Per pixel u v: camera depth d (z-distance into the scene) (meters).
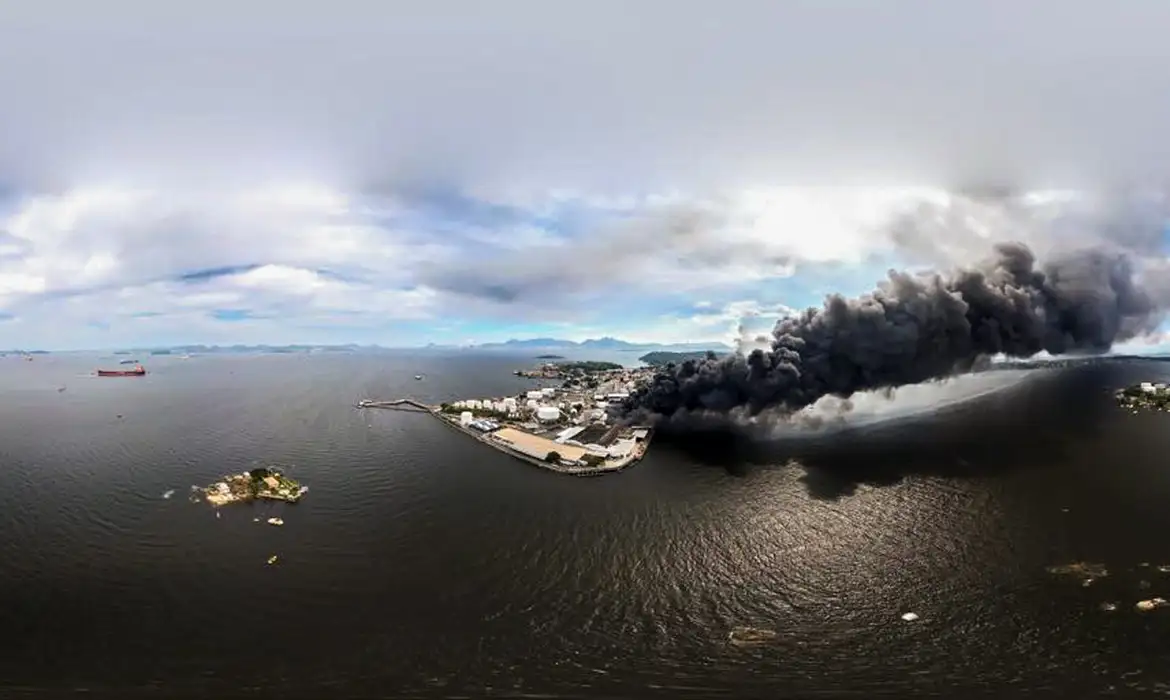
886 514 134.62
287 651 88.62
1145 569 106.81
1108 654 85.44
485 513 138.88
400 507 143.25
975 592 101.56
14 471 175.25
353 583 107.19
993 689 79.69
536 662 86.38
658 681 82.50
